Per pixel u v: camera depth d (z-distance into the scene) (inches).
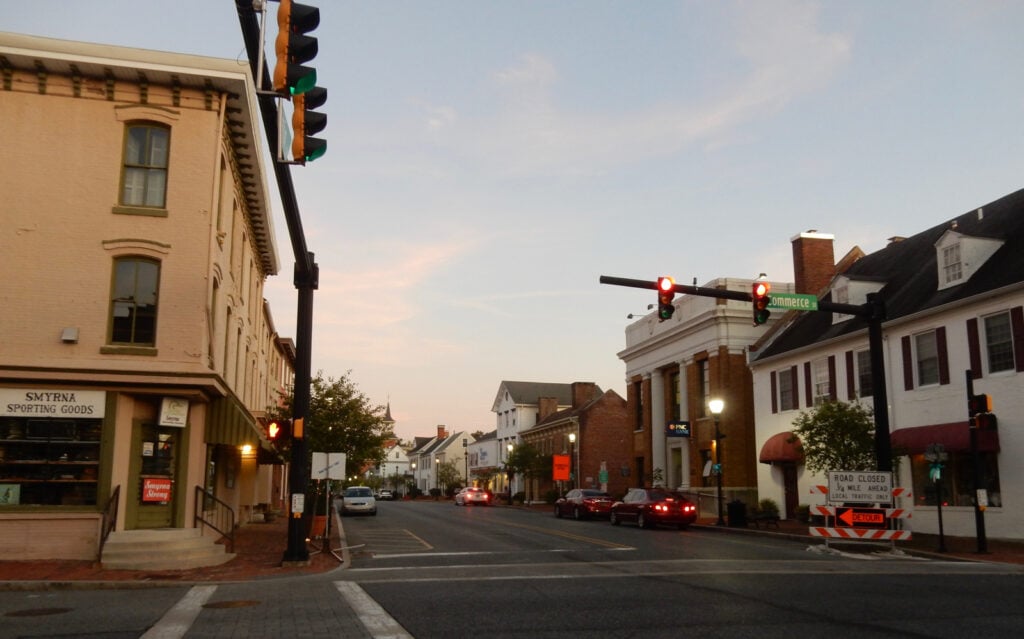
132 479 713.6
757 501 1576.0
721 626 386.0
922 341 1089.4
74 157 733.9
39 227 718.5
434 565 685.9
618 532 1157.7
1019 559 747.4
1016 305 933.8
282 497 1852.9
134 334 725.3
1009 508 930.1
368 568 662.5
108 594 518.3
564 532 1144.8
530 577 587.5
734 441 1600.6
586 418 2472.9
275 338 1753.2
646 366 1980.8
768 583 548.7
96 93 745.6
